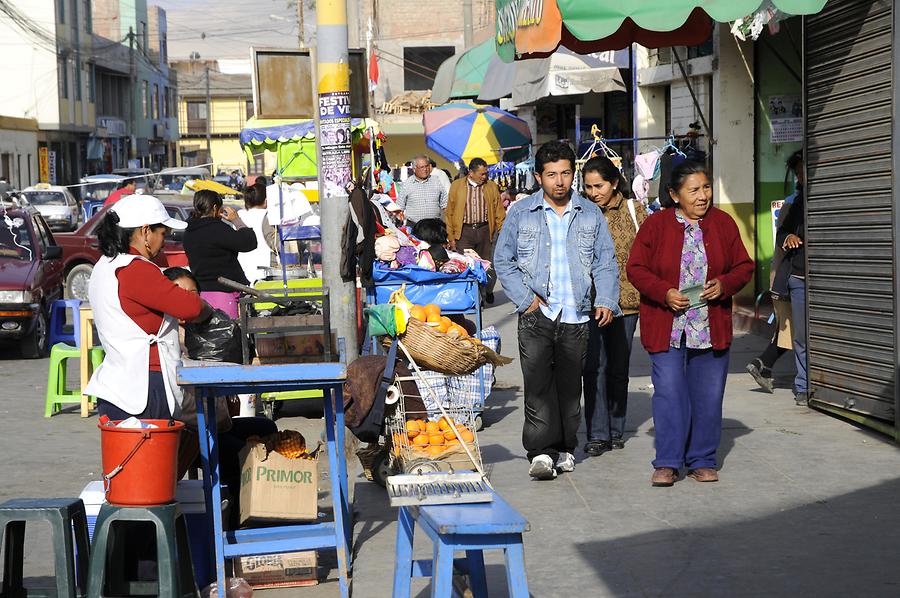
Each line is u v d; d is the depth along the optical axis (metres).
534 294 7.08
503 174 20.31
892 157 7.59
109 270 5.46
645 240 6.95
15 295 14.62
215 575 5.57
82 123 67.19
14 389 12.40
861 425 8.29
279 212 11.84
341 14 9.38
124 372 5.45
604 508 6.57
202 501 5.61
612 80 16.22
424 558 5.90
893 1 7.45
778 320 9.55
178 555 4.91
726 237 6.89
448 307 9.26
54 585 5.70
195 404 5.64
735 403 9.34
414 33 45.53
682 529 6.11
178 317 5.45
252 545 5.33
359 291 10.70
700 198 6.84
